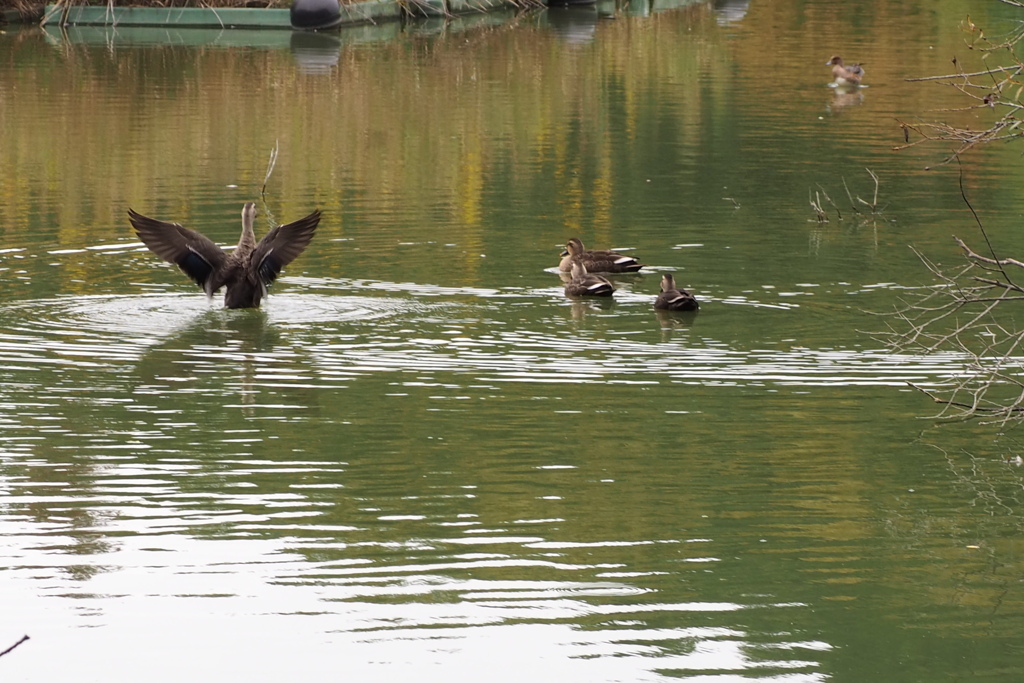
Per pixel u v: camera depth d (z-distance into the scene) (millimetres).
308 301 18719
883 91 40000
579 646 9680
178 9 54594
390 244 22109
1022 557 11227
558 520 11773
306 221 18406
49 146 30406
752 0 67750
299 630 9805
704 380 15469
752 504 12172
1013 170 28547
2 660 9375
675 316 18062
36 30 53125
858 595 10500
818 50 49344
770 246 22047
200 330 17375
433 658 9453
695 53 48312
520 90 39312
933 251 21672
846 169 28562
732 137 32250
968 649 9711
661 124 34062
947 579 10797
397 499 12133
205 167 28375
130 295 19000
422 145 31000
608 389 15141
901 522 11844
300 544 11211
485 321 17828
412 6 57375
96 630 9789
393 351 16516
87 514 11719
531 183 27047
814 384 15406
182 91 38375
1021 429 14172
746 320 17938
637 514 11883
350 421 14125
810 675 9336
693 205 25172
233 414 14312
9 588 10359
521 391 15062
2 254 21250
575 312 18266
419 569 10789
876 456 13328
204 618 9977
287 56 45812
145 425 13977
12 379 15375
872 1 66688
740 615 10164
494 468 12859
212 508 11891
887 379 15594
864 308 18469
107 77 40875
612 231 23078
